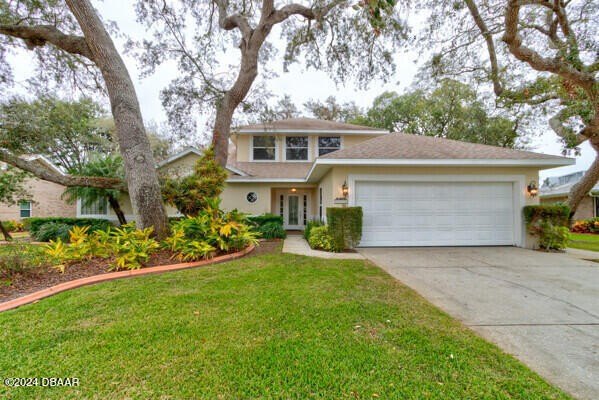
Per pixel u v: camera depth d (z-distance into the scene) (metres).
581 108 9.18
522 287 4.52
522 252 7.68
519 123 17.00
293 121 15.15
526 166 8.38
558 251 7.89
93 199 10.74
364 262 6.29
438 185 8.60
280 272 5.20
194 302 3.63
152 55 8.84
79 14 6.30
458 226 8.59
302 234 12.85
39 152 10.69
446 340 2.71
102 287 4.21
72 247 5.26
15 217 14.98
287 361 2.33
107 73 6.46
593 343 2.71
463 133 19.66
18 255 4.84
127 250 5.25
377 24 3.05
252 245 7.87
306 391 1.98
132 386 2.03
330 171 9.02
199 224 6.26
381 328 2.96
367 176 8.41
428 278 5.02
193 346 2.56
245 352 2.46
